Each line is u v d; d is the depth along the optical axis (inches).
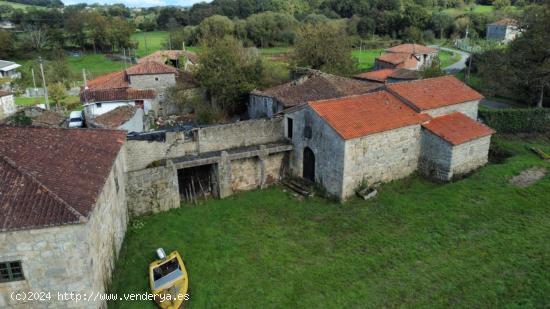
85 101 1998.0
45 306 687.1
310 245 957.2
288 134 1353.3
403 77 2357.3
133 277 858.1
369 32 4795.8
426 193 1155.3
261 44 4111.7
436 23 4909.0
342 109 1211.9
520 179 1191.6
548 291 761.0
